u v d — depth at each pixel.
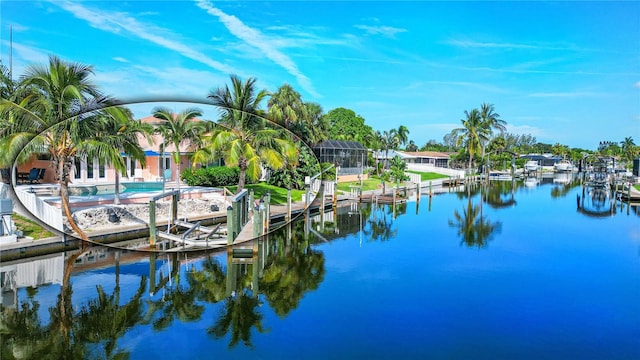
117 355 7.75
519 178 68.00
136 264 13.66
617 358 7.88
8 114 15.91
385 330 8.90
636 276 13.09
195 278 12.38
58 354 7.76
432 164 80.00
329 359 7.69
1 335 8.47
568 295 11.23
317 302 10.55
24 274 12.42
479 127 64.56
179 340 8.38
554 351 8.12
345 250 16.36
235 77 21.77
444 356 7.87
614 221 24.75
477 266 14.11
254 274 12.90
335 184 27.72
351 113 71.94
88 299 10.48
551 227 22.42
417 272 13.26
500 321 9.45
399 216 25.75
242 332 8.74
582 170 86.38
